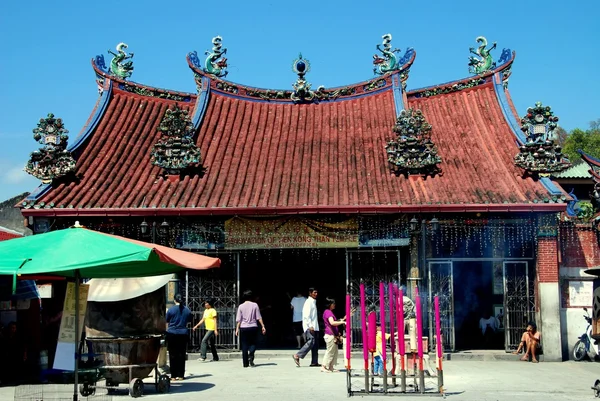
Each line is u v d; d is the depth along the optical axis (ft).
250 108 96.17
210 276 79.10
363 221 76.64
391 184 79.56
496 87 92.68
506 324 76.02
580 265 76.95
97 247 42.27
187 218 77.36
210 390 51.65
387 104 94.63
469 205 74.23
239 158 85.76
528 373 63.05
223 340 77.56
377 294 76.84
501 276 82.84
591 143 208.13
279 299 93.30
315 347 66.80
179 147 82.17
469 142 86.33
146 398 47.83
